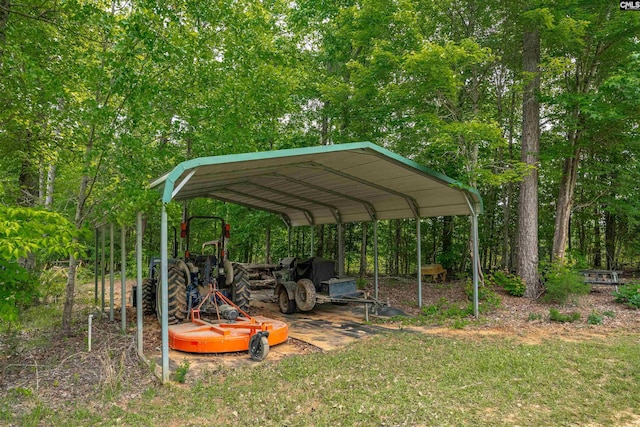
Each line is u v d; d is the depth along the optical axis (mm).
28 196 8273
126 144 6461
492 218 17688
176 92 7910
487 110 13516
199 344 5688
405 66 9000
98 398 4078
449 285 13477
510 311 9109
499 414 3752
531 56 11141
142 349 5582
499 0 10812
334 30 13391
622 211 13219
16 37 6105
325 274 9258
